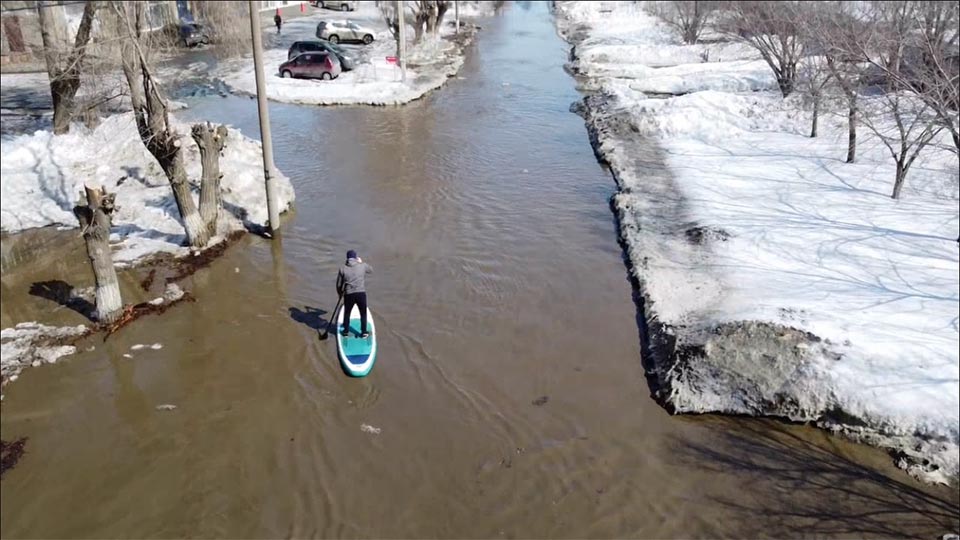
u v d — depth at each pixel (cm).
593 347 1196
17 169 1855
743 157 1983
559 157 2208
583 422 1014
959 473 873
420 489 898
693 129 2264
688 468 923
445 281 1417
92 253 1190
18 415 1022
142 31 1355
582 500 877
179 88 2933
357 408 1045
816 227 1466
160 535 834
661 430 993
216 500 883
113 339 1198
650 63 3594
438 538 825
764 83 2825
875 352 1019
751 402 1008
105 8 1414
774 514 846
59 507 871
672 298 1271
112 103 2047
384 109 2775
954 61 1989
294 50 3241
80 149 1969
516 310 1312
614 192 1889
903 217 1502
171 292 1340
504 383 1103
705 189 1739
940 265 1277
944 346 1024
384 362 1152
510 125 2575
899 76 1627
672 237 1506
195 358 1155
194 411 1036
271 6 4772
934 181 1688
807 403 982
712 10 3884
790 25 2583
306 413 1034
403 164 2130
